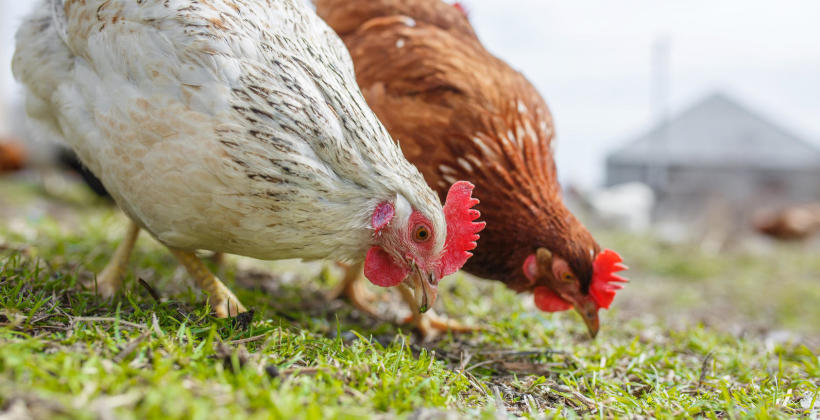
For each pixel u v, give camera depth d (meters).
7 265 0.62
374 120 0.56
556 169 0.72
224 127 0.50
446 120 0.65
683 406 0.55
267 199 0.52
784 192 3.85
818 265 2.02
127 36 0.52
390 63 0.68
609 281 0.67
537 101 0.71
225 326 0.55
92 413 0.40
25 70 0.58
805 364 0.66
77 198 1.64
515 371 0.64
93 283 0.66
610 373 0.64
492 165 0.65
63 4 0.56
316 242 0.54
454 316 0.80
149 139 0.52
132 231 0.67
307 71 0.53
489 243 0.67
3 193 1.59
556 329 0.75
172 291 0.68
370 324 0.75
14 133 2.18
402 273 0.57
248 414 0.43
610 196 2.91
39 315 0.53
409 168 0.56
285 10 0.57
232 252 0.56
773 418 0.51
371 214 0.55
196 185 0.51
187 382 0.44
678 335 0.79
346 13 0.73
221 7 0.53
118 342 0.49
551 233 0.66
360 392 0.48
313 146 0.53
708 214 2.80
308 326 0.67
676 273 1.67
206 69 0.51
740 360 0.69
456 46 0.70
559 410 0.52
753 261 2.05
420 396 0.50
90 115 0.55
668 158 3.93
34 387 0.41
